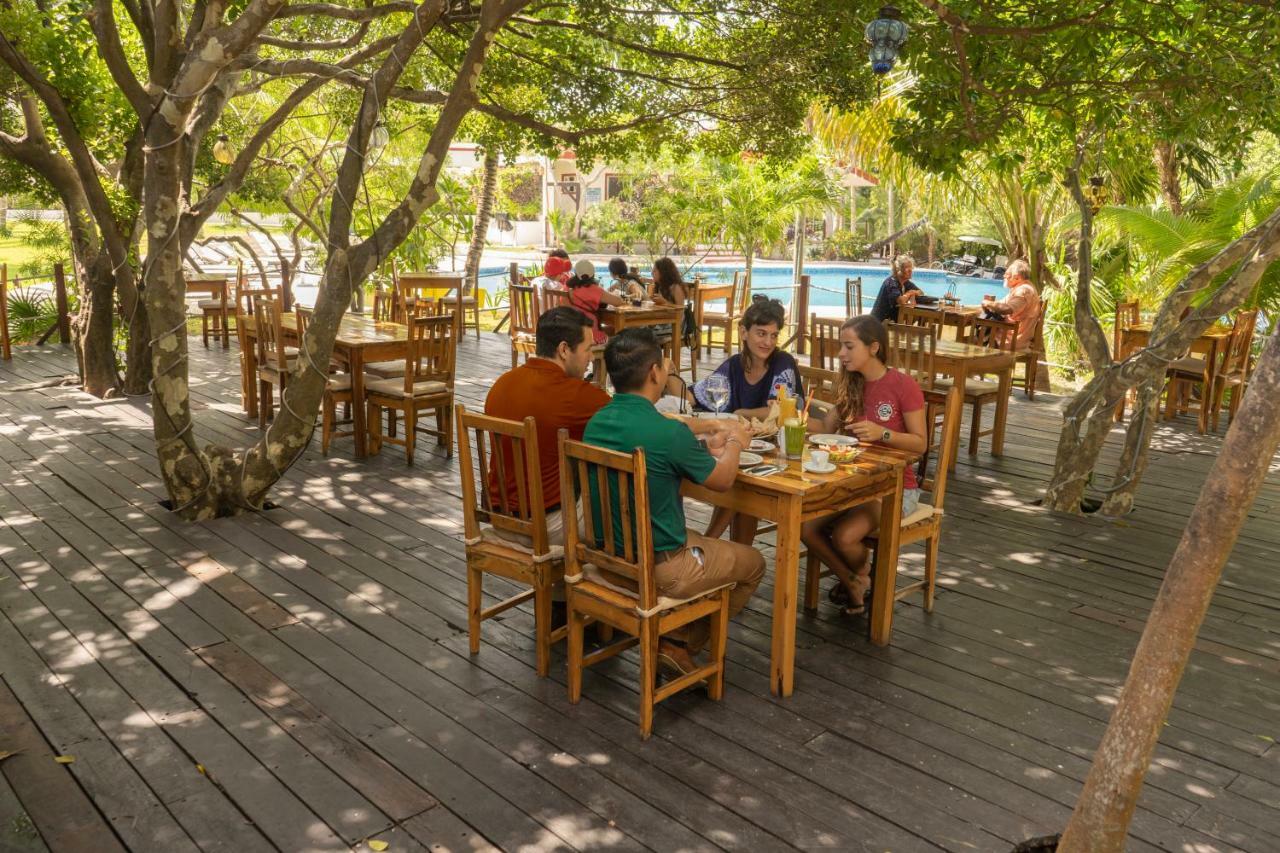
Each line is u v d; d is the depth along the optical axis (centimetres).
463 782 311
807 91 687
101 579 472
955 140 607
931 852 280
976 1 552
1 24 709
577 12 673
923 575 500
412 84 887
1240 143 635
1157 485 677
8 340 1035
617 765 321
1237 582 503
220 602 448
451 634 419
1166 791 313
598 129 745
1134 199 1134
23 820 288
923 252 3053
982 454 755
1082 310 608
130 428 768
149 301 532
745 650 410
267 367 763
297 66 770
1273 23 493
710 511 606
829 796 306
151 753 324
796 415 393
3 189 912
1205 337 831
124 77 563
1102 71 613
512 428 361
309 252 1574
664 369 351
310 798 301
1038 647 418
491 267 2336
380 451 714
